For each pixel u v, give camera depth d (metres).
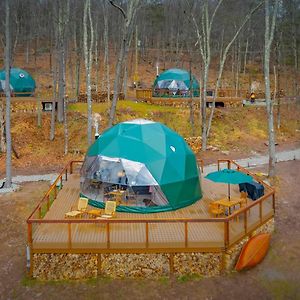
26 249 15.27
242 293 12.73
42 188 22.52
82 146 30.22
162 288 12.91
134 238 13.82
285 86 52.31
